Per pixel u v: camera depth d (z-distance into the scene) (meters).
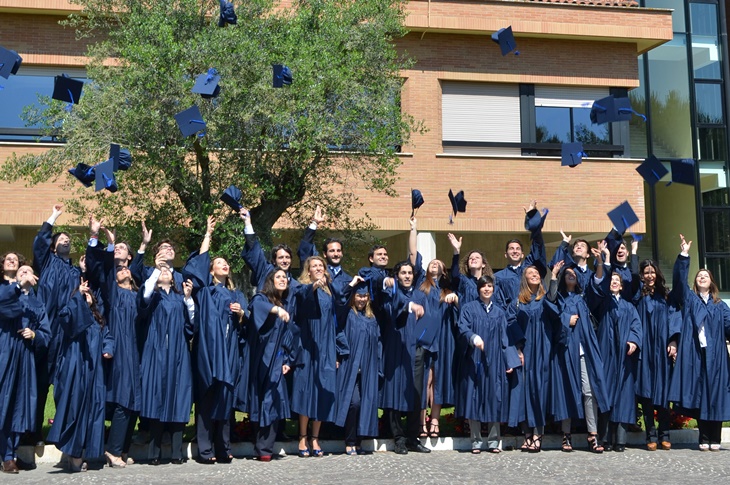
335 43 11.53
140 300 7.14
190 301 7.38
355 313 7.98
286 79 9.80
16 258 7.13
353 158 12.34
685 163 8.85
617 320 8.27
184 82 10.29
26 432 7.43
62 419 6.86
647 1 18.94
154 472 6.82
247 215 8.03
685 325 8.30
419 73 15.83
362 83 12.03
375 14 12.27
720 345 8.23
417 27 15.55
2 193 14.10
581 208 15.98
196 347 7.30
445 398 8.24
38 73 14.65
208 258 7.46
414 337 7.99
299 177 11.65
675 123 18.56
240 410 7.50
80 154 10.74
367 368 7.84
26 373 7.00
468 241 17.77
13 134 14.46
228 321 7.45
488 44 16.14
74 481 6.42
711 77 18.81
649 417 8.35
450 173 15.67
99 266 7.13
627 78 16.61
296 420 8.42
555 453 7.93
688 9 18.78
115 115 10.66
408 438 8.03
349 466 7.11
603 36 16.22
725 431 8.80
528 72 16.25
